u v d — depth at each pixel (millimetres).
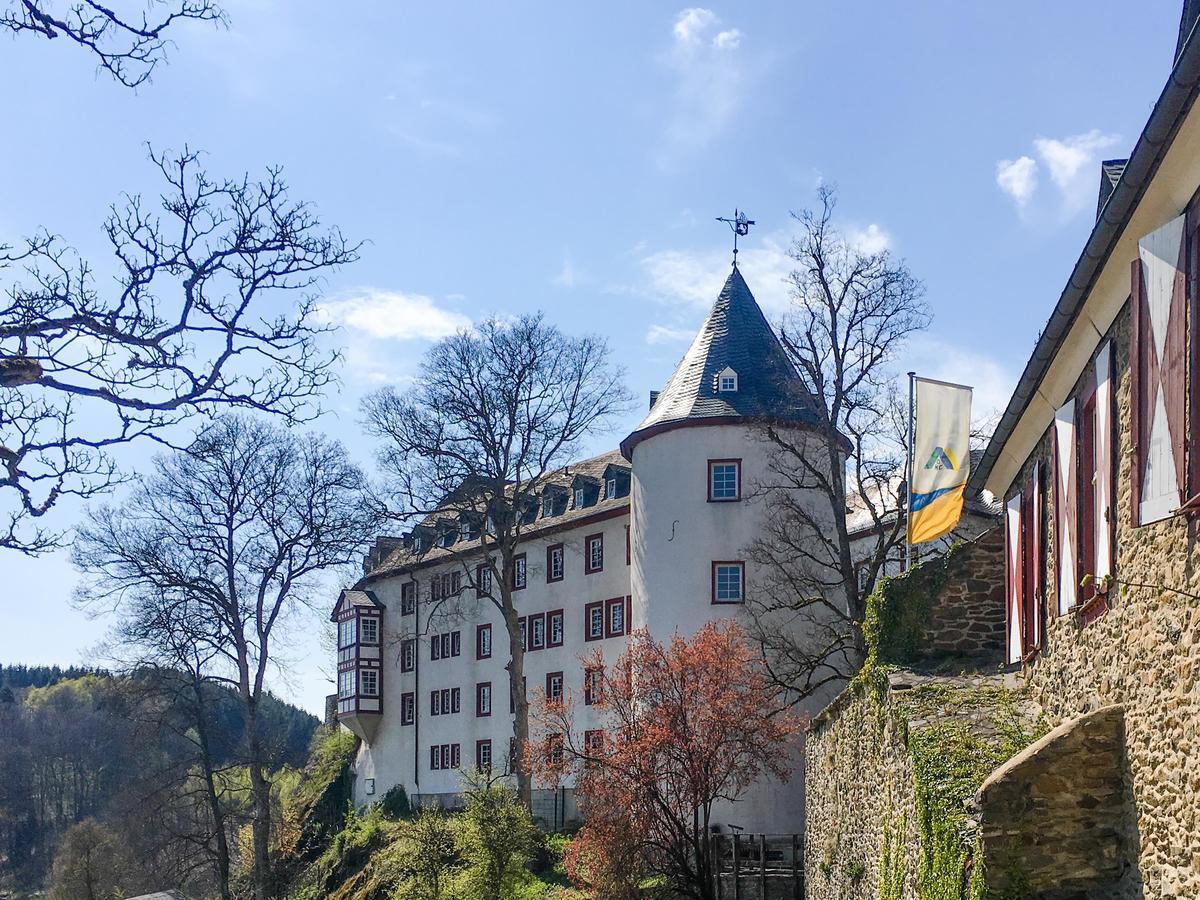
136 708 41719
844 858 21000
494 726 55250
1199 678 9242
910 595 19000
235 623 41656
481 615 57031
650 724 30453
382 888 44688
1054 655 14117
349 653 64062
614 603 49719
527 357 47375
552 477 55625
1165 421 9500
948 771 13484
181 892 46031
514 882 36156
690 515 42031
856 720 19953
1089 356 12602
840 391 36844
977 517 39688
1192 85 8227
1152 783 10320
